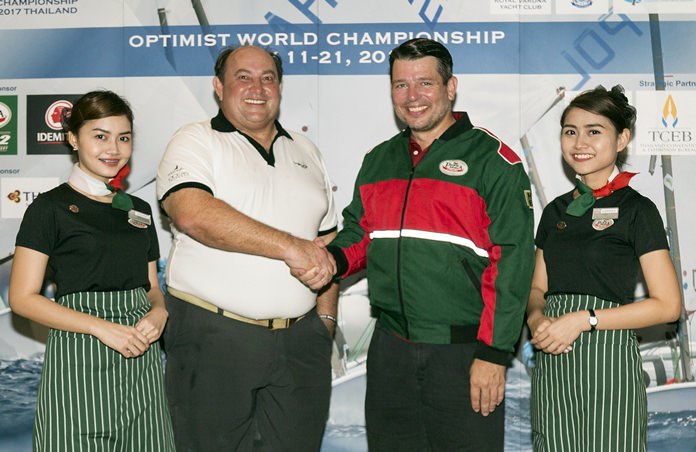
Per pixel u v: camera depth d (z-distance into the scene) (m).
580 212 2.21
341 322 3.18
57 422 2.13
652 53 3.10
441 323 2.20
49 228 2.14
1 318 3.19
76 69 3.20
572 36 3.12
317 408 2.37
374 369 2.33
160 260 3.18
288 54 3.17
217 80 2.45
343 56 3.16
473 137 2.26
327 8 3.16
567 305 2.18
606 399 2.11
